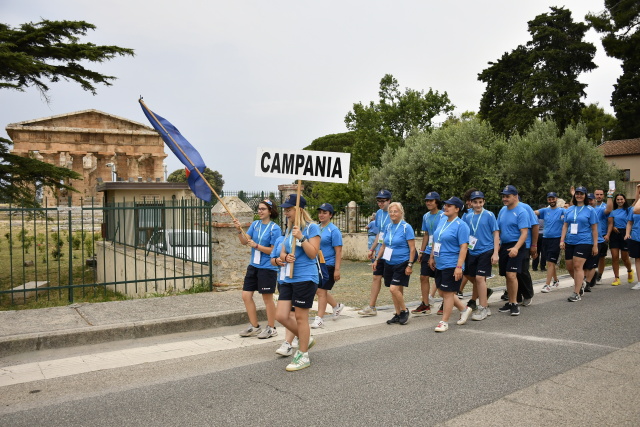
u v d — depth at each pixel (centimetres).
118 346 640
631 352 574
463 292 1048
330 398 443
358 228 1956
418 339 650
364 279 1313
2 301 1193
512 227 808
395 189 2261
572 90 3969
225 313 746
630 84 3666
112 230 1627
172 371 532
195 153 775
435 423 389
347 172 589
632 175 3909
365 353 587
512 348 596
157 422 398
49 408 431
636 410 411
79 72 1514
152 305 798
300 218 539
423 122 3762
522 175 2478
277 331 712
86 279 1673
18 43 1423
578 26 4094
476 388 464
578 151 2420
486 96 4509
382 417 401
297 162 601
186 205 1046
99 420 404
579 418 396
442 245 699
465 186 2070
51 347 624
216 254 940
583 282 948
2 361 577
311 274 533
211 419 402
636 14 3397
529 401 432
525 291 848
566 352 577
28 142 5781
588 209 908
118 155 6284
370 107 3838
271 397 448
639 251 1021
